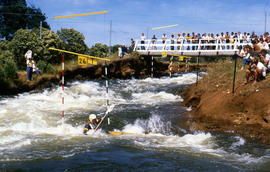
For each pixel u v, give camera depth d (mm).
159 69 25250
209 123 8570
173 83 19312
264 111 7719
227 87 10211
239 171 4789
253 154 5844
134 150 5949
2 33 35219
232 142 6777
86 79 19625
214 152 5984
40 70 17438
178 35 23031
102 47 32000
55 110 10844
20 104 11703
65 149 5879
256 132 7234
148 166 4926
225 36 20875
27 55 15945
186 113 10281
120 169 4727
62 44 21281
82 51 27000
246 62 12758
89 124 7742
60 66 19656
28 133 7414
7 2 35562
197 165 5062
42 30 20984
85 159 5203
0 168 4652
